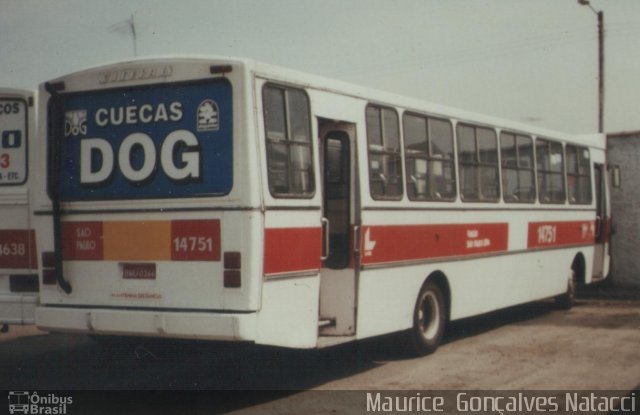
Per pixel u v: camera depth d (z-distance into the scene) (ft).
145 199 27.04
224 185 25.85
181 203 26.43
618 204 67.62
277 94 27.04
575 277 54.54
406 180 34.53
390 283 33.27
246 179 25.57
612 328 44.96
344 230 31.45
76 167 28.32
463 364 34.37
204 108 26.32
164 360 35.65
